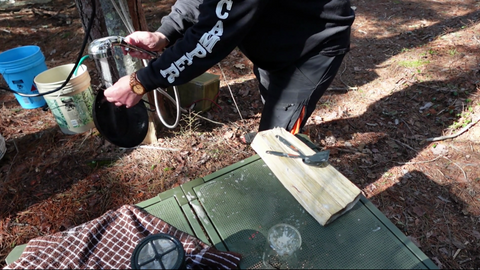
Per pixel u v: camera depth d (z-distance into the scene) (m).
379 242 1.09
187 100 3.04
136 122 1.75
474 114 2.90
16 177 2.47
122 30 2.27
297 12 1.46
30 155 2.68
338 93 3.43
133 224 1.13
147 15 4.93
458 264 1.89
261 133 1.55
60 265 1.00
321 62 1.62
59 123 2.78
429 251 1.96
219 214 1.22
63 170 2.52
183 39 1.28
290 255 1.05
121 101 1.40
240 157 2.63
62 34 4.68
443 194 2.31
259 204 1.25
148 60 1.84
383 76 3.62
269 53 1.63
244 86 3.57
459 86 3.25
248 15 1.20
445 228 2.08
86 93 2.73
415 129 2.88
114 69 2.73
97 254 1.04
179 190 1.33
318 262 1.04
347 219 1.18
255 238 1.12
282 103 1.81
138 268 0.81
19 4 5.46
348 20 1.53
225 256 1.02
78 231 1.12
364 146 2.75
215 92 3.11
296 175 1.32
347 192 1.24
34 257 1.02
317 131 2.92
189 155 2.64
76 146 2.74
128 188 2.36
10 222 2.14
